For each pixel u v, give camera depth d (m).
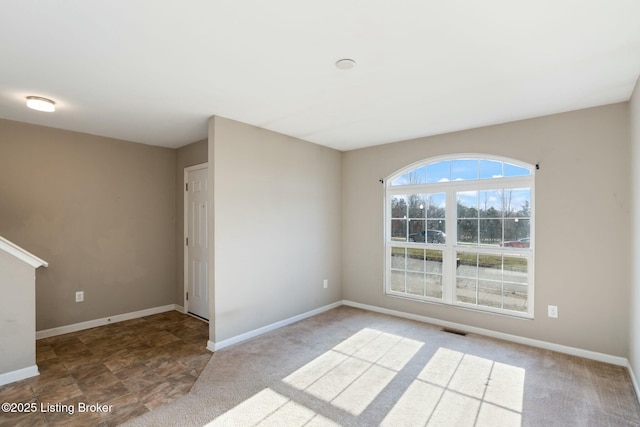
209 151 3.29
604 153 2.95
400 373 2.72
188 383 2.57
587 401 2.30
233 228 3.39
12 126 3.39
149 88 2.56
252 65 2.19
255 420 2.10
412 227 4.29
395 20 1.69
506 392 2.43
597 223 2.98
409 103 2.92
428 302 4.07
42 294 3.58
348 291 4.87
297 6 1.56
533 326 3.31
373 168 4.59
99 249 4.01
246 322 3.51
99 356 3.08
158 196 4.60
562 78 2.40
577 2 1.54
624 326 2.85
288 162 4.03
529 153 3.34
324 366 2.85
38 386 2.53
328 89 2.60
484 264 3.70
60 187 3.71
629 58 2.10
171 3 1.53
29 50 1.97
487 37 1.86
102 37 1.83
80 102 2.86
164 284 4.65
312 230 4.38
